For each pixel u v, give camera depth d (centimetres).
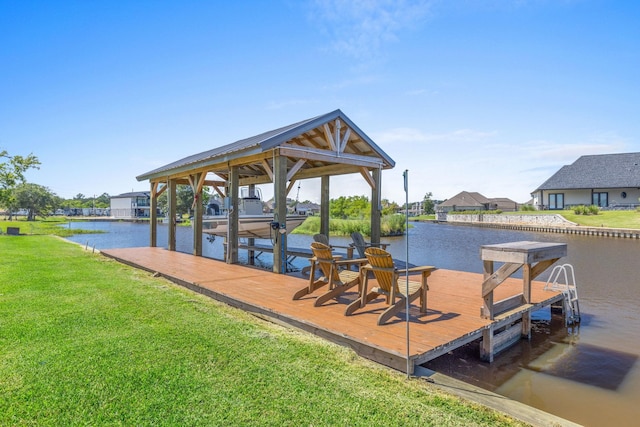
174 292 627
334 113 839
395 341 372
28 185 5378
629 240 2230
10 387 284
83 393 276
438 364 429
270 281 693
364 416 252
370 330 407
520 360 447
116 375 305
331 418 248
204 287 638
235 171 929
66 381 294
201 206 1109
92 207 9656
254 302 530
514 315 484
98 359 336
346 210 3875
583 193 3931
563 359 454
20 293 604
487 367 423
